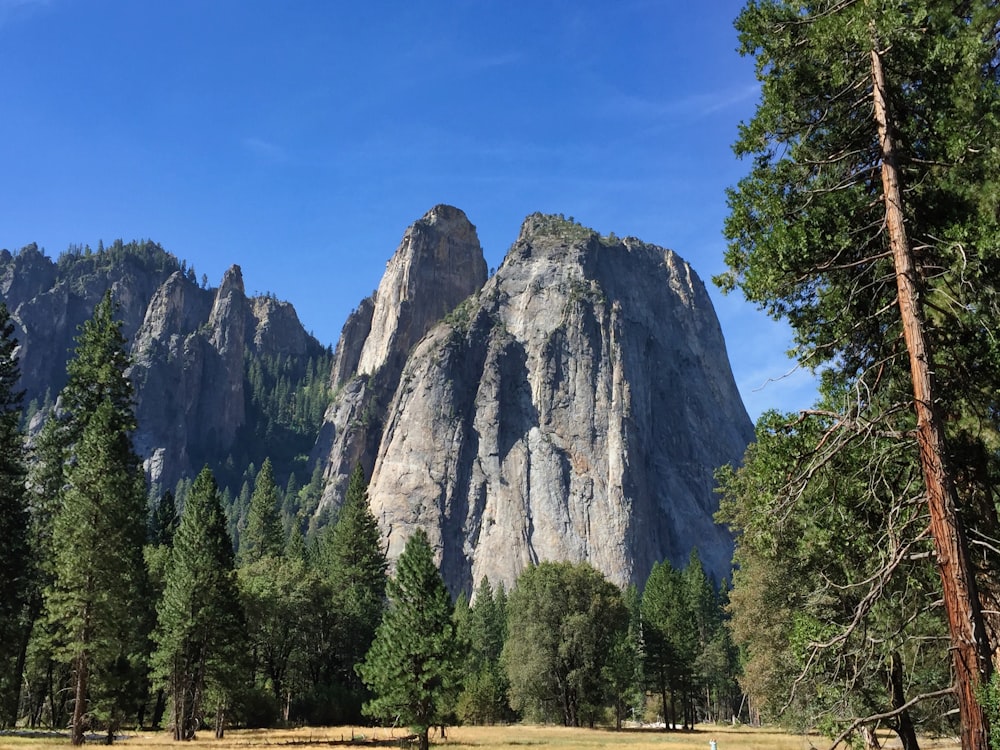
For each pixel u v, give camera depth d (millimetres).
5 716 49406
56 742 44062
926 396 11641
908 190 13391
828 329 14383
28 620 51969
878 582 13016
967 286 12492
